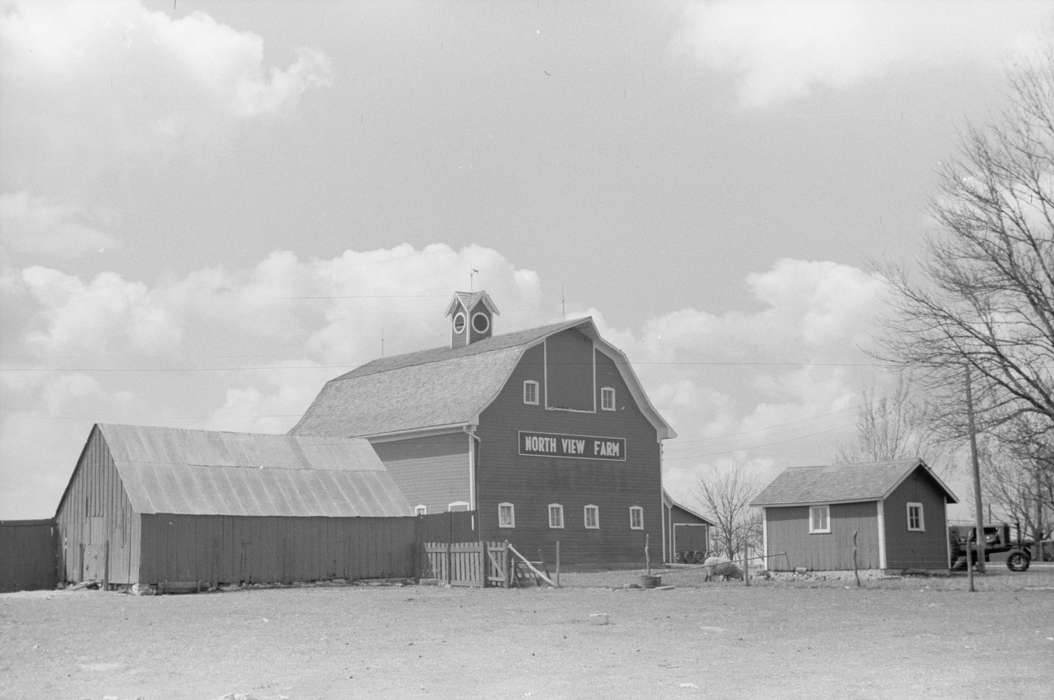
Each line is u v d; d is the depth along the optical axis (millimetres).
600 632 22547
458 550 41688
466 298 64312
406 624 24375
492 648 19797
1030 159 37656
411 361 64875
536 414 56281
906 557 48562
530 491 55344
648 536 59469
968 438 40875
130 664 17812
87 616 26672
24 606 30344
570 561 56062
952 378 37688
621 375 60031
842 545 49219
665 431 61094
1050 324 36406
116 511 38625
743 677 16094
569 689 15070
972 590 36031
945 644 20234
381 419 59875
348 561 42125
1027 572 53406
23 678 16359
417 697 14516
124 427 40656
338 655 18875
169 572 37469
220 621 25234
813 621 24969
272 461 43344
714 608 28812
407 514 43969
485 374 56188
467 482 53688
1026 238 37156
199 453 41656
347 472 44688
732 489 86562
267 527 40250
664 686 15258
